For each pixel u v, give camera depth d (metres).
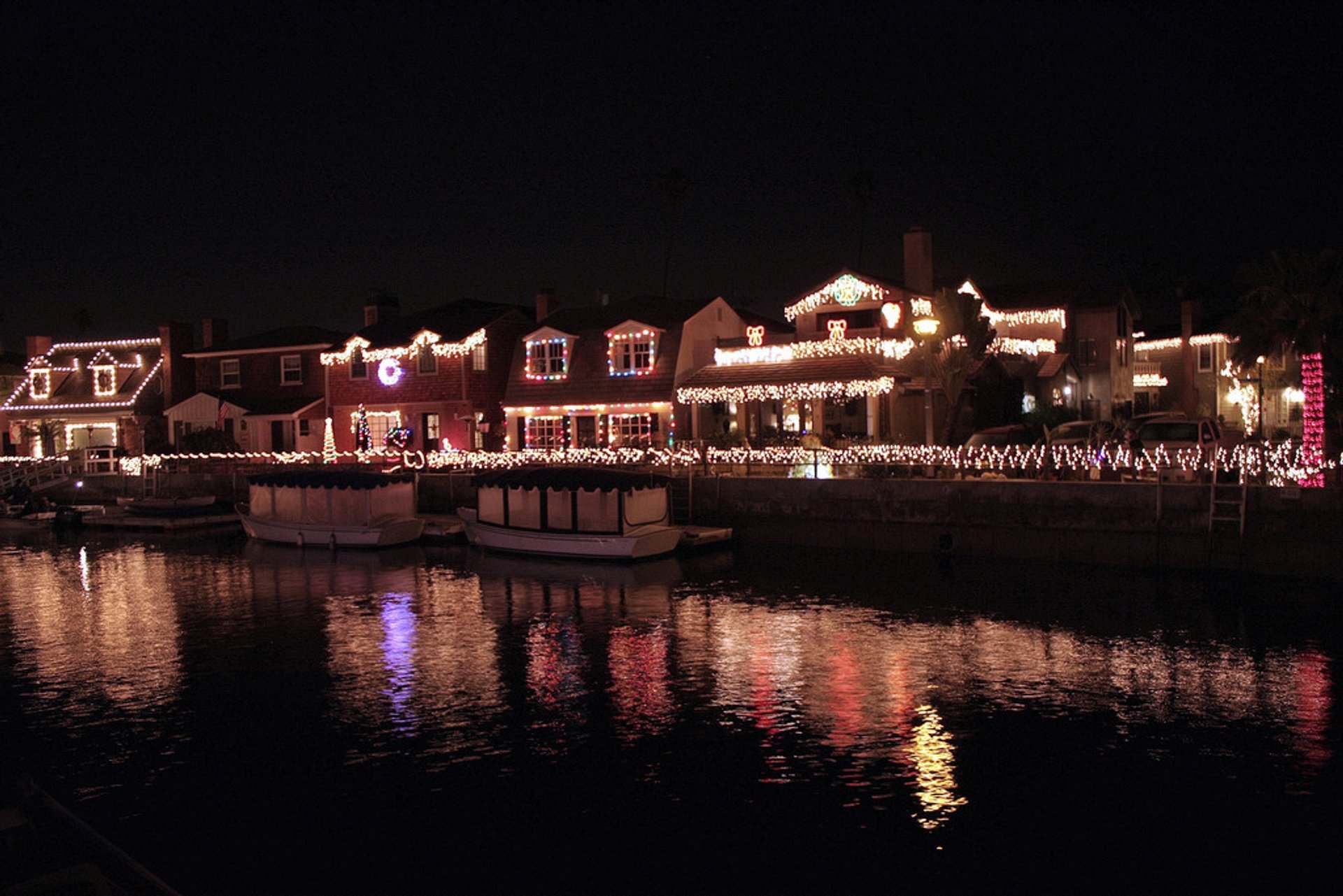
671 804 15.45
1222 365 64.06
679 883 13.29
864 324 48.38
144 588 33.59
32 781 13.80
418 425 57.94
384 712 19.75
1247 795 15.45
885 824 14.72
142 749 18.09
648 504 36.34
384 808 15.52
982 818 14.82
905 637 24.31
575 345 54.28
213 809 15.60
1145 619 25.22
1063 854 13.84
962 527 32.59
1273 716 18.58
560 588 31.27
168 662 23.84
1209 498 28.78
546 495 37.31
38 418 72.88
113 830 14.98
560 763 17.02
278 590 32.53
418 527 41.25
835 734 18.05
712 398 47.75
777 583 30.75
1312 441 34.03
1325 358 36.09
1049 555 31.16
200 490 54.25
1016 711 19.03
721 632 25.23
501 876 13.52
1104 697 19.77
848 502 34.78
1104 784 15.88
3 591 33.56
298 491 43.22
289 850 14.30
